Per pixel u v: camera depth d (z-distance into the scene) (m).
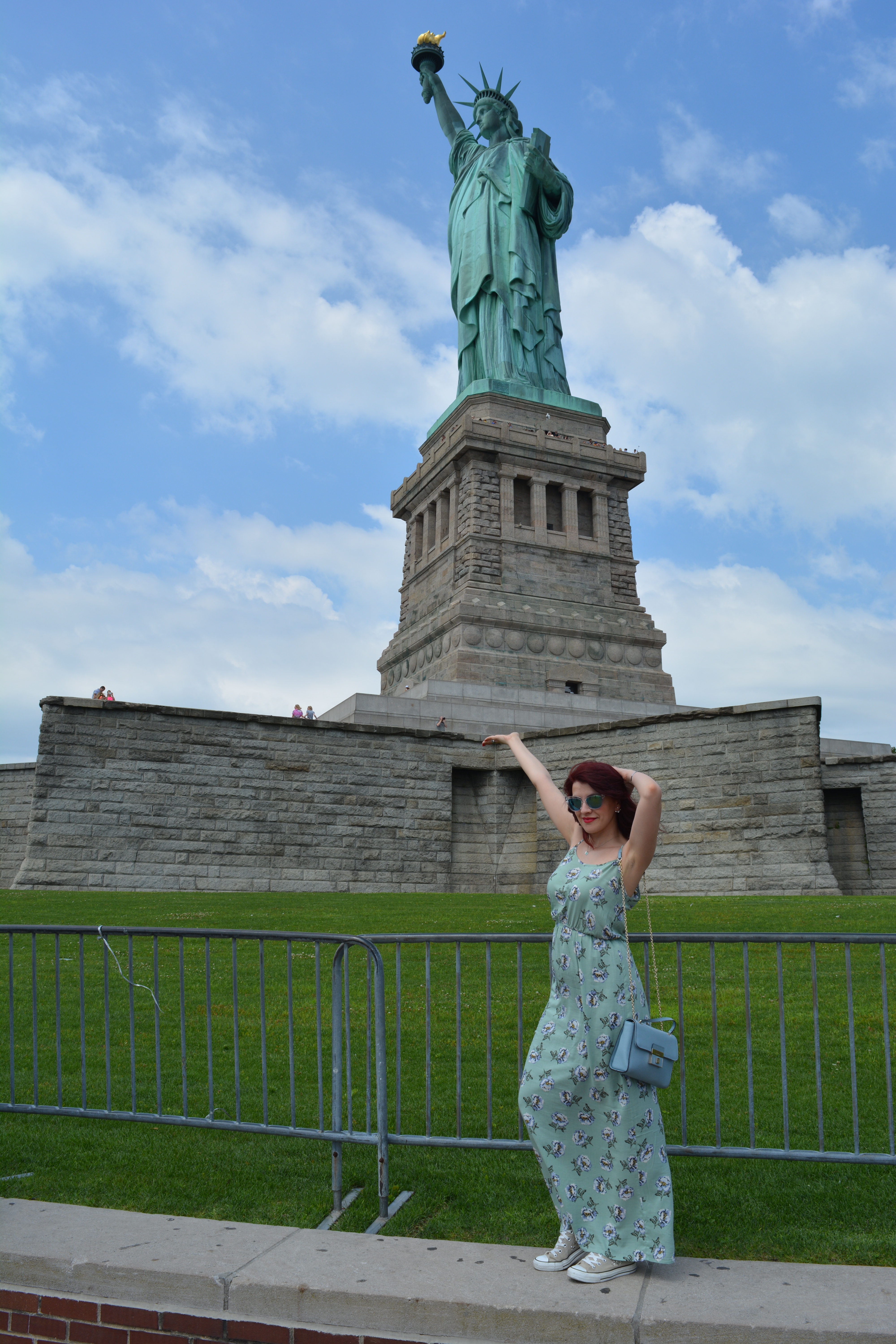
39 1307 6.14
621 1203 6.00
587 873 6.34
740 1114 9.48
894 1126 8.10
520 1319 5.60
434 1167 8.11
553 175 78.81
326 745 40.28
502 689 57.03
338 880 39.50
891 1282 5.91
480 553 68.88
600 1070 6.09
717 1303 5.64
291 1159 8.35
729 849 36.06
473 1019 13.68
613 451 73.62
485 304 77.81
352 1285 5.89
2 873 42.75
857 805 38.88
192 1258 6.28
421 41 88.00
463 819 42.69
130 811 36.75
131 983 8.19
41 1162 8.31
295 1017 13.98
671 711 59.16
